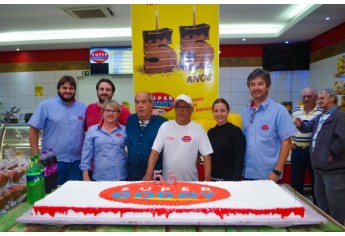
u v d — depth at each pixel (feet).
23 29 18.60
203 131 7.63
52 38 19.54
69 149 9.23
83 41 19.33
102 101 9.38
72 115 9.37
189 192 5.39
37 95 22.18
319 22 16.16
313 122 11.07
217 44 8.68
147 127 8.05
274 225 4.46
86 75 21.76
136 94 8.32
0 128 12.46
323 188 10.37
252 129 7.49
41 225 4.62
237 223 4.43
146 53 8.73
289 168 13.92
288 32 18.25
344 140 9.18
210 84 8.79
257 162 7.34
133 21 8.64
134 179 8.02
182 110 7.50
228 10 15.53
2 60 22.26
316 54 19.93
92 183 6.12
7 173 5.67
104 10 14.94
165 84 8.80
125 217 4.55
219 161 7.54
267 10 15.67
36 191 5.72
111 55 21.17
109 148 7.92
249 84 7.41
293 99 21.62
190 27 8.63
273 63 21.16
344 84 16.43
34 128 9.18
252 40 20.17
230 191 5.45
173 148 7.55
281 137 7.16
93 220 4.50
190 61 8.71
